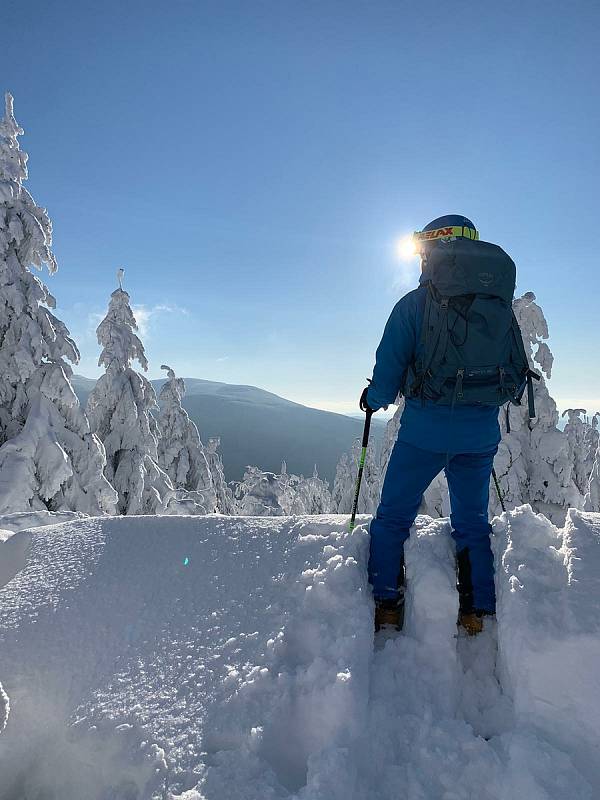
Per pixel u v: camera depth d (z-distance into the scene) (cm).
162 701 206
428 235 258
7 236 1454
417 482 256
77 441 1481
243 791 163
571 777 157
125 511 1869
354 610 229
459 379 231
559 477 1627
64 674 233
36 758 208
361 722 183
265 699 196
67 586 291
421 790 163
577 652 189
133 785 181
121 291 1986
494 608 241
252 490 3603
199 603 259
